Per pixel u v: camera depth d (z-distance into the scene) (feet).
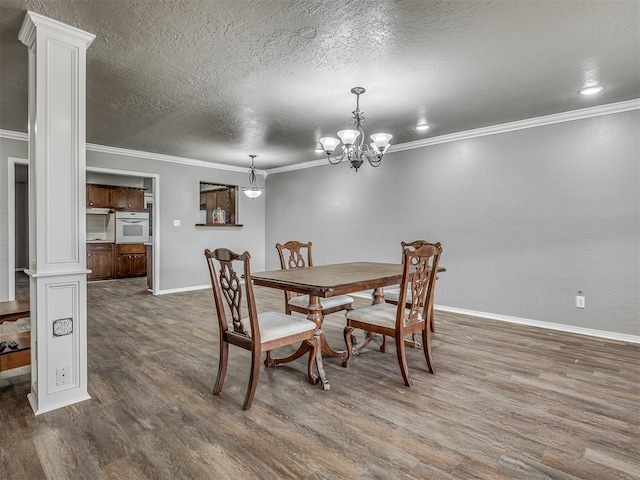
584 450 5.73
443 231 15.55
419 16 6.79
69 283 7.13
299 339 7.89
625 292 11.43
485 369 9.05
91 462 5.44
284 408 7.12
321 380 8.01
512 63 8.71
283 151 18.33
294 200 22.33
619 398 7.47
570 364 9.37
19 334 9.37
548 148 12.79
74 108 7.11
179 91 10.38
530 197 13.23
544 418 6.70
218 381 7.70
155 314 14.87
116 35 7.41
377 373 8.87
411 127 14.03
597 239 11.90
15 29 7.17
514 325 13.23
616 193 11.54
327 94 10.66
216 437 6.11
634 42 7.73
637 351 10.37
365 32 7.38
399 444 5.91
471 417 6.75
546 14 6.72
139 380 8.40
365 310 9.30
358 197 18.81
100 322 13.60
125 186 26.68
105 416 6.76
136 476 5.14
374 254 18.15
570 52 8.16
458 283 15.14
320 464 5.42
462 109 11.96
